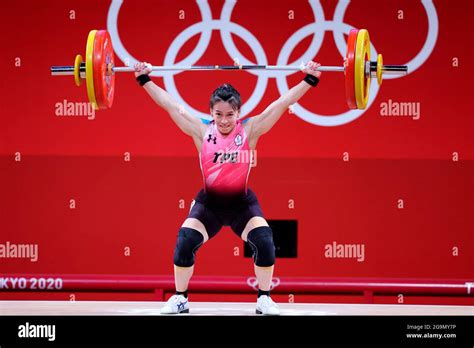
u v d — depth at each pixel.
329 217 19.81
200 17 19.86
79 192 19.83
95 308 16.67
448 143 19.75
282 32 19.84
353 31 14.89
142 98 19.86
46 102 19.81
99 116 19.86
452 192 19.72
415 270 19.70
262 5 19.88
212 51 19.89
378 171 19.83
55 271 19.77
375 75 14.97
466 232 19.69
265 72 19.86
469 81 19.73
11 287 18.02
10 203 19.73
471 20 19.75
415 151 19.77
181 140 19.88
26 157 19.78
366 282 18.14
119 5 19.86
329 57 19.84
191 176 19.88
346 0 19.83
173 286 18.09
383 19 19.83
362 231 19.77
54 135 19.83
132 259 19.83
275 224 19.78
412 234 19.73
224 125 14.59
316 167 19.83
